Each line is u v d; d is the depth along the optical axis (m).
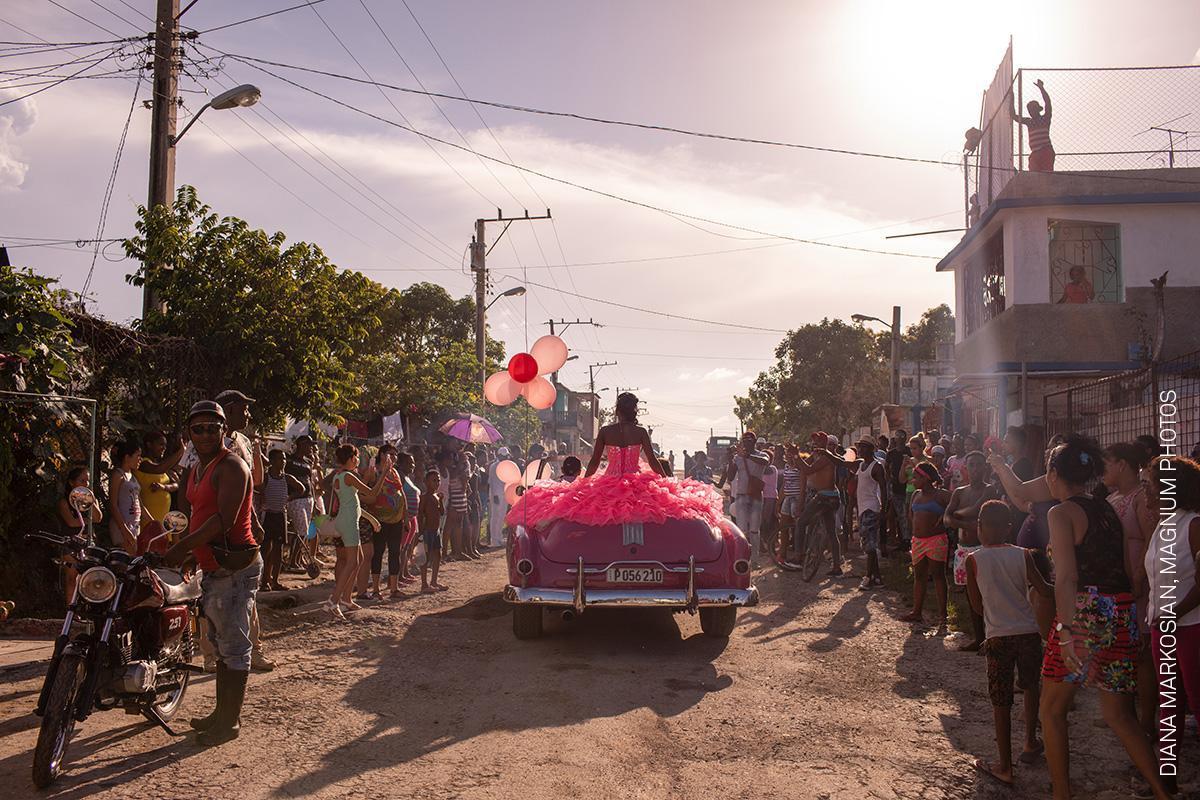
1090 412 11.87
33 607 8.32
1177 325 17.06
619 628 8.51
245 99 12.22
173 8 12.45
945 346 31.56
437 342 36.53
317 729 5.29
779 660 7.23
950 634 8.23
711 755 4.95
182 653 5.44
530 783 4.46
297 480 11.97
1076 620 4.12
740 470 12.70
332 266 12.49
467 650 7.52
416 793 4.31
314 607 9.40
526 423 38.34
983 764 4.80
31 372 8.28
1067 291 17.59
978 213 20.25
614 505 7.78
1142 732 4.07
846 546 14.95
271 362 11.47
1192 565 4.27
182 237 11.65
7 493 8.02
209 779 4.45
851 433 43.12
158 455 8.09
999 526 4.92
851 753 5.02
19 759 4.68
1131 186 17.45
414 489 11.02
